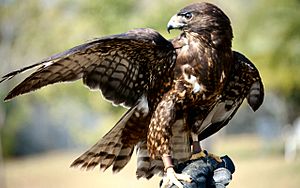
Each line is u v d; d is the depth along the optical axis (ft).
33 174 135.44
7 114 141.49
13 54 91.71
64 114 92.12
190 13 19.90
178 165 20.07
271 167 106.63
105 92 19.99
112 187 96.73
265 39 86.43
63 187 107.24
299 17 85.71
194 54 19.89
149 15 76.74
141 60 19.92
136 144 20.93
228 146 161.58
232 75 20.62
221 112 21.27
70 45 85.25
